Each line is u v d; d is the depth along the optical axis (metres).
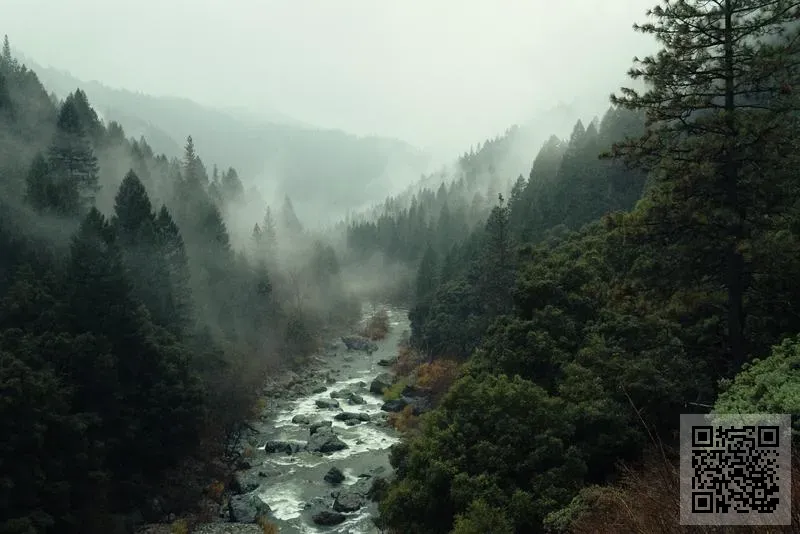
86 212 71.62
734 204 18.05
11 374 27.83
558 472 18.19
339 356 88.25
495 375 26.34
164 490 38.97
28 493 27.45
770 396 12.50
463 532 16.38
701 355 21.33
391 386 66.81
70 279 40.00
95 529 31.44
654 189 20.56
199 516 37.88
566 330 27.14
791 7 16.81
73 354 34.44
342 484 42.31
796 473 8.68
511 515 17.33
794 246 16.41
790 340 14.89
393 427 54.75
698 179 17.88
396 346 94.75
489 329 32.19
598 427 19.58
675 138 19.11
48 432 29.39
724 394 14.55
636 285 21.11
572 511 14.45
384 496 27.09
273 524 36.41
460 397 24.38
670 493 9.22
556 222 83.75
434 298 79.06
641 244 19.95
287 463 46.50
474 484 18.80
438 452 21.64
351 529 35.59
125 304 39.72
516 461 19.52
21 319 37.31
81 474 31.36
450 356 65.25
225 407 50.72
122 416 36.66
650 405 19.72
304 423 56.47
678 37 18.08
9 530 25.38
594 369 22.62
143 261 51.44
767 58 16.59
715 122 17.86
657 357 20.98
